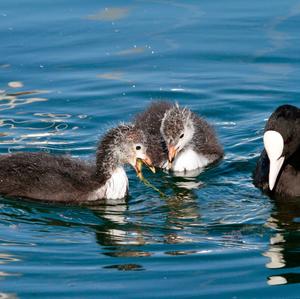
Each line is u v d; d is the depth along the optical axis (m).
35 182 15.41
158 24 22.36
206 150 17.45
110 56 21.02
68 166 15.77
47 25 22.20
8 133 17.86
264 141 15.11
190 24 22.33
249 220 14.59
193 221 14.60
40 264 12.97
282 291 12.14
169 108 18.12
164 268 12.81
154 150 17.36
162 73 20.39
